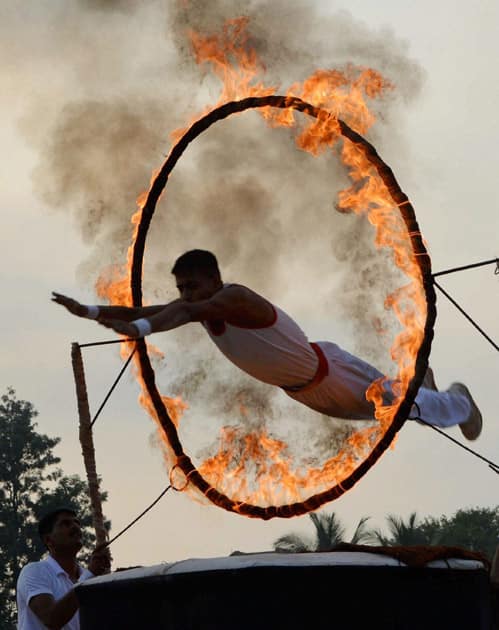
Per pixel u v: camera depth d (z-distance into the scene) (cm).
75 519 1716
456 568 1402
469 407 1777
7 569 8738
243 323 1550
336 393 1697
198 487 1734
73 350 2000
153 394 1758
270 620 1336
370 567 1350
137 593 1407
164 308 1419
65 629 1670
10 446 8944
